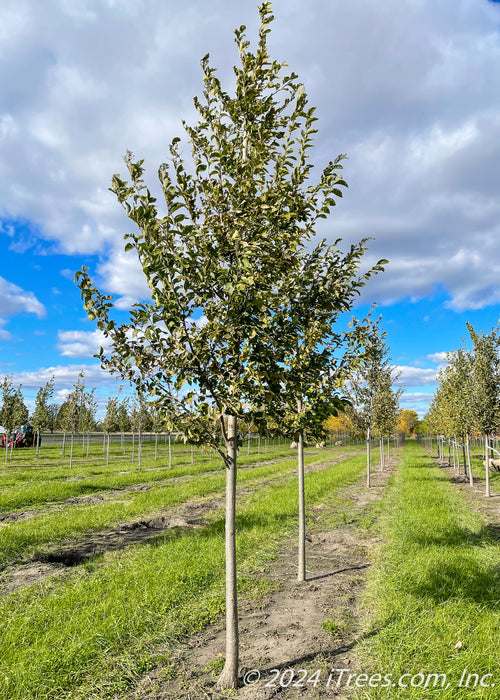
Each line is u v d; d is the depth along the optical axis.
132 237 3.22
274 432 3.56
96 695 3.19
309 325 4.61
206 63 3.80
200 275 3.25
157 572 5.51
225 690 3.26
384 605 4.48
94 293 3.37
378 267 4.81
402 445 56.47
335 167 3.64
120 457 27.69
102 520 8.94
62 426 27.52
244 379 3.28
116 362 3.54
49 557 6.76
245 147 3.84
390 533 7.86
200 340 3.21
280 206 3.58
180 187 3.64
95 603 4.65
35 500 11.41
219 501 11.31
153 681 3.40
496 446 26.52
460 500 11.84
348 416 15.13
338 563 6.45
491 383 13.73
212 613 4.60
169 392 3.55
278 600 5.04
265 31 3.59
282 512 9.50
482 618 4.07
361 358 5.33
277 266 3.77
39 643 3.81
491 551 6.55
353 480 16.31
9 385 25.92
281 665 3.59
